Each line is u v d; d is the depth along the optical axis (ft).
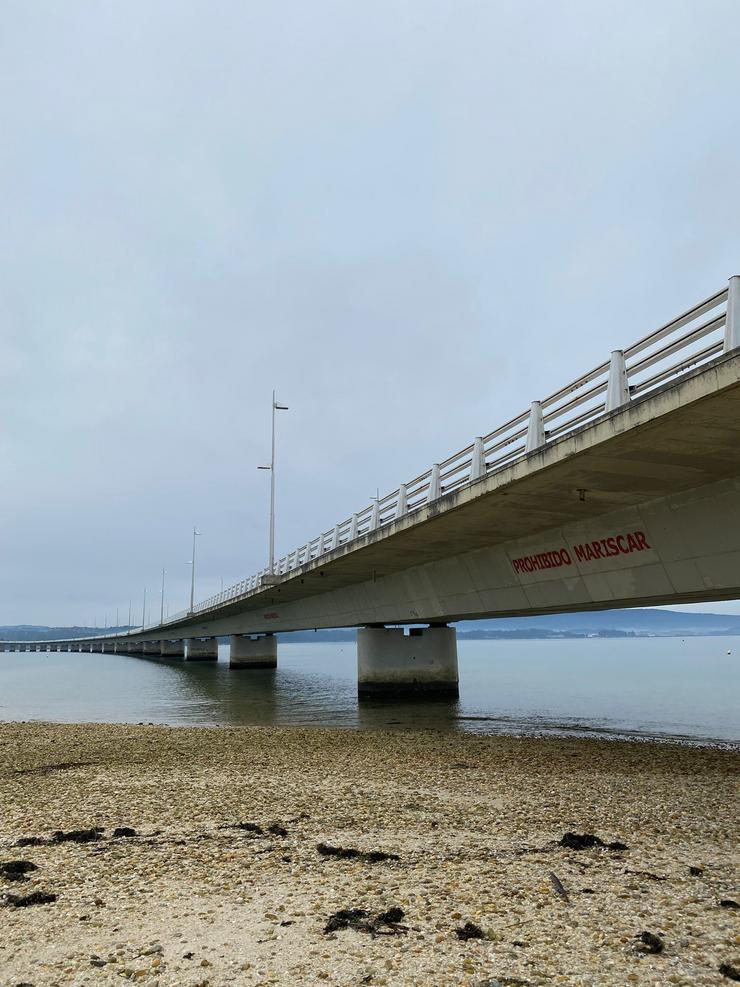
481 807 39.63
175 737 73.67
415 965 19.62
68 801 42.86
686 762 55.98
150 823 36.70
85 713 114.11
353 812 38.52
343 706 120.06
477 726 87.51
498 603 85.92
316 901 24.72
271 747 65.36
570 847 31.35
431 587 101.45
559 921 22.50
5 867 28.73
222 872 28.22
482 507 62.95
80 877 27.71
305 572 114.52
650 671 223.10
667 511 57.82
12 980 19.01
